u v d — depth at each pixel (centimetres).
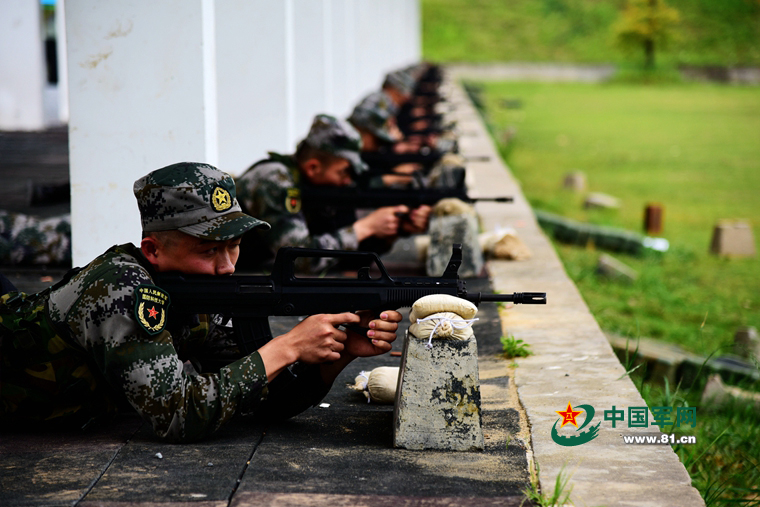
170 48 481
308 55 1071
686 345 701
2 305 309
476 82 5038
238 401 301
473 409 311
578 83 5297
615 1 6438
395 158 870
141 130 489
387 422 346
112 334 288
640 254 1062
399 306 317
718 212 1422
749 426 520
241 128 799
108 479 281
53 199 902
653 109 3562
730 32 5956
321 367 325
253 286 311
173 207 296
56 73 1789
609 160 2064
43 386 310
